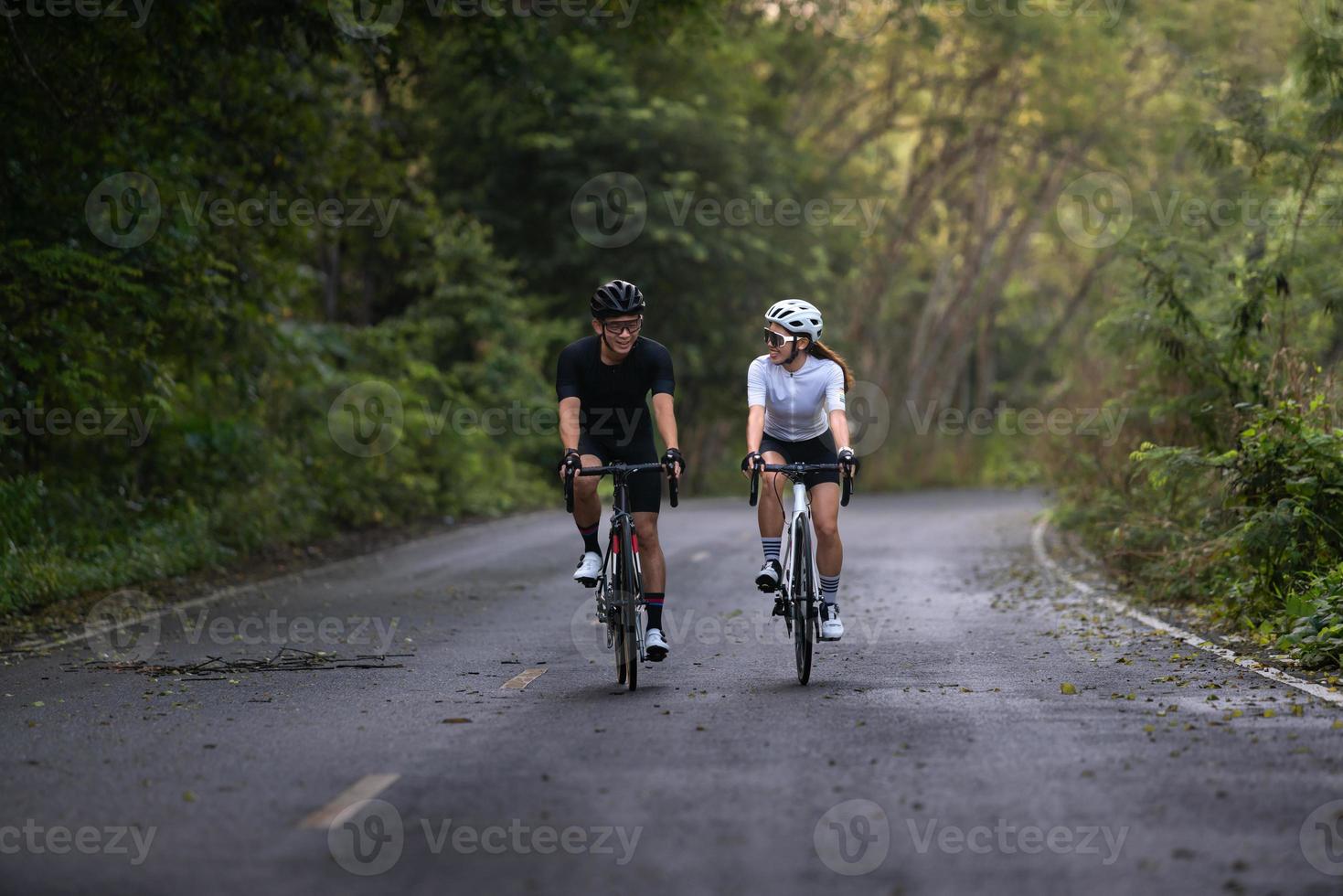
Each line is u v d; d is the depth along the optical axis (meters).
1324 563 21.25
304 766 12.73
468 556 37.72
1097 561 34.19
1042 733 13.69
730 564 34.22
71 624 24.19
